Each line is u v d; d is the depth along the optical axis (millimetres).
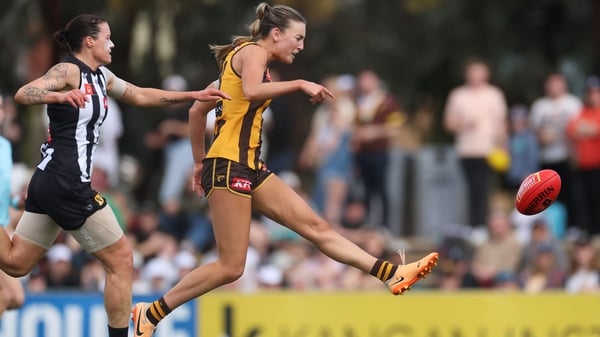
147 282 45906
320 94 26266
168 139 53531
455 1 77500
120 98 28453
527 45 78625
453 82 79875
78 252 45281
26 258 28359
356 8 80000
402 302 39250
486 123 52219
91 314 38406
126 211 50625
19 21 64250
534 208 28562
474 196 52281
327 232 27938
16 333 38250
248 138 27469
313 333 39125
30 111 60562
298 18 27453
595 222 51844
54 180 27266
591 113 51312
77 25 27484
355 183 52719
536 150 53156
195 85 72000
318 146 53781
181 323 38844
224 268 27656
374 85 52344
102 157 51500
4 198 31562
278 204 27828
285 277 46312
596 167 51219
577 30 77375
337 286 46312
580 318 39531
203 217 51281
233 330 39000
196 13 71500
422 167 55281
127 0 66375
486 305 39406
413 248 51406
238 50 27469
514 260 48531
